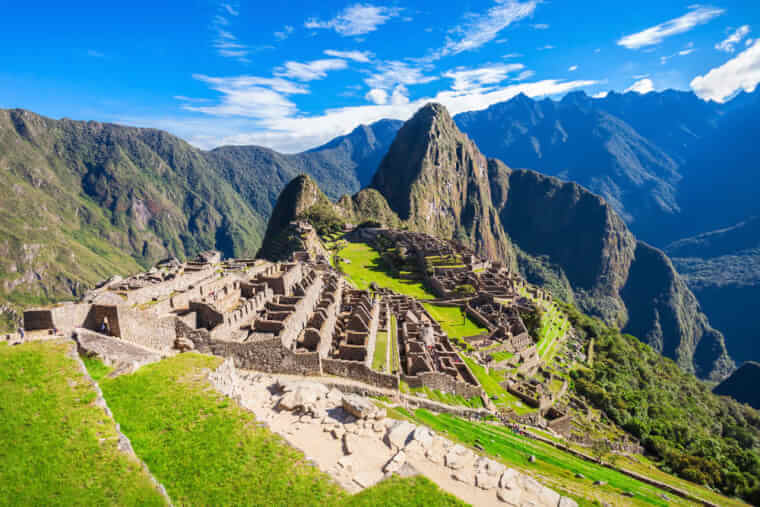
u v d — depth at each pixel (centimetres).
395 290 14462
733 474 7756
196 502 1928
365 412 2783
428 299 13375
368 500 2011
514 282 19612
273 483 2066
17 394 2202
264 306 5344
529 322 12900
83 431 2058
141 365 2956
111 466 1906
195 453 2195
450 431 4425
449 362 6744
